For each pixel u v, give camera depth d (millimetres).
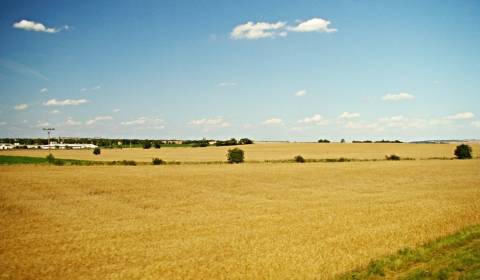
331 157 97625
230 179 53281
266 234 23297
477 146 129250
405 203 34281
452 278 14609
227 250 19859
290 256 18594
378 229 23922
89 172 59344
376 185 48469
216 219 28078
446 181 51500
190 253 19359
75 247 20500
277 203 35469
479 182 50125
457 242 19906
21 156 107938
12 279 15883
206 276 16078
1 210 31062
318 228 24750
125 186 45531
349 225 25438
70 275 16312
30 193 39625
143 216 29312
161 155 116750
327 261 17766
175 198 38250
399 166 70000
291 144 147125
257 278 15828
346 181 52312
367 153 109438
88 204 34406
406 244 20391
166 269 16906
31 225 25922
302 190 44406
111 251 19734
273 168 67312
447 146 130750
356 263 17391
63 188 43250
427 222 25500
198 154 120062
